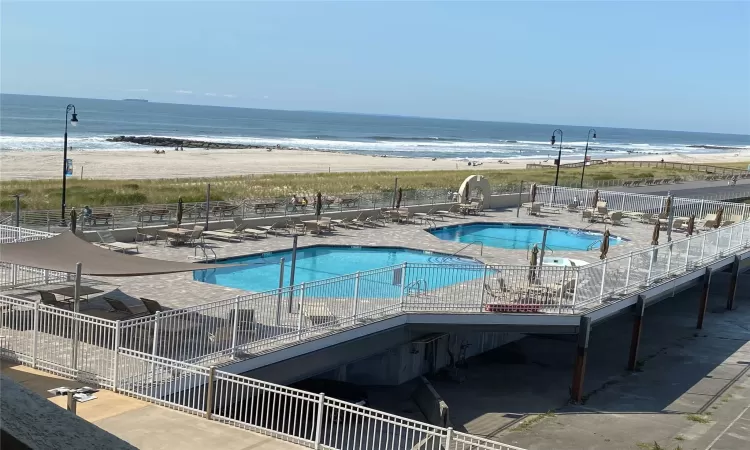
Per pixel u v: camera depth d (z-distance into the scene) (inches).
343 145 6294.3
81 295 668.7
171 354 504.1
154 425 400.2
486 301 713.6
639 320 812.6
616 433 639.8
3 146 3703.3
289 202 1327.5
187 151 4057.6
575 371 722.2
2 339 504.7
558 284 733.3
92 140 4717.0
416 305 691.4
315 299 650.8
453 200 1619.1
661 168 3646.7
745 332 1011.3
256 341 549.0
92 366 476.7
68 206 1406.3
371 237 1192.2
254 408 538.9
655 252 851.4
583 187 2097.7
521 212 1601.9
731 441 627.8
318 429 396.2
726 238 1061.1
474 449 578.2
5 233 803.4
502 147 7406.5
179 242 1039.0
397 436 592.4
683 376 817.5
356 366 754.8
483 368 829.2
